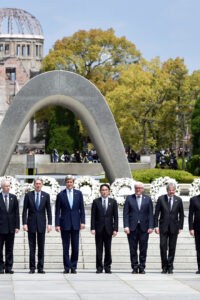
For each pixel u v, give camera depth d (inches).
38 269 593.9
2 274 581.0
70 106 1098.1
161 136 2628.0
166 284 503.5
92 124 1042.1
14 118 976.3
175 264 672.4
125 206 595.8
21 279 535.8
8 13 4662.9
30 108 978.7
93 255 677.3
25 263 663.8
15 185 896.3
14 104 975.0
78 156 2166.6
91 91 989.8
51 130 2487.7
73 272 593.3
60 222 591.2
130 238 593.6
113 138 994.7
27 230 589.6
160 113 2541.8
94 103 989.8
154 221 594.6
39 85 978.7
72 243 592.7
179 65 2464.3
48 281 521.3
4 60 4407.0
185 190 1233.4
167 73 2500.0
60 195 591.8
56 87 983.0
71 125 2487.7
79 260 668.7
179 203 596.1
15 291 458.0
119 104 2503.7
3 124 973.2
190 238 708.0
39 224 587.5
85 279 538.6
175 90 2461.9
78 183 916.0
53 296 434.0
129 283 509.4
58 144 2464.3
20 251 677.3
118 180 910.4
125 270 644.1
